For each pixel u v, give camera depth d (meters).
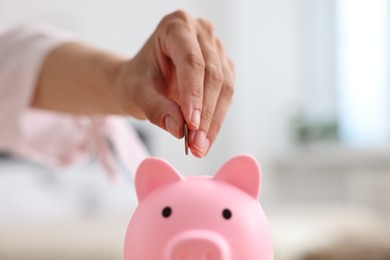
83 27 3.11
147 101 0.54
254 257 0.47
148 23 3.18
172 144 3.12
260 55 3.18
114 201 2.38
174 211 0.47
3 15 2.97
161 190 0.50
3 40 0.90
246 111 3.17
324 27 3.14
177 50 0.53
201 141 0.49
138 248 0.47
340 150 3.11
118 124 0.94
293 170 3.17
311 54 3.16
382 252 1.41
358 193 3.03
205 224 0.46
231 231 0.46
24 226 1.89
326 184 3.17
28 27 0.92
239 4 3.16
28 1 3.00
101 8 3.13
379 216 2.69
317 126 3.16
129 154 0.96
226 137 3.22
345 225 1.79
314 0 3.14
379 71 3.07
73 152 1.03
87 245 1.70
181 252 0.44
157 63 0.59
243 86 3.16
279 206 2.42
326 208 2.28
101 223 1.91
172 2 3.20
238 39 3.16
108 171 0.96
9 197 2.25
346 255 1.41
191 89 0.50
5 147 0.98
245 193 0.51
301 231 1.75
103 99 0.76
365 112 3.12
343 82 3.14
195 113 0.49
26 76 0.86
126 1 3.16
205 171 3.20
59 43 0.87
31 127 1.00
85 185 2.41
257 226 0.48
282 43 3.17
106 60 0.76
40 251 1.68
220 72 0.53
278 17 3.17
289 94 3.19
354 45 3.10
